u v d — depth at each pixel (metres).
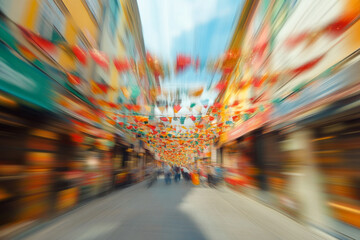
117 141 10.50
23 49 4.04
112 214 4.81
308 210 4.56
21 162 4.24
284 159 6.18
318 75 4.77
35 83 4.12
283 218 4.80
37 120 4.59
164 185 11.95
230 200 7.18
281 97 6.33
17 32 4.00
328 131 4.39
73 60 6.41
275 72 6.62
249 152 9.48
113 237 3.29
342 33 4.30
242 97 8.73
